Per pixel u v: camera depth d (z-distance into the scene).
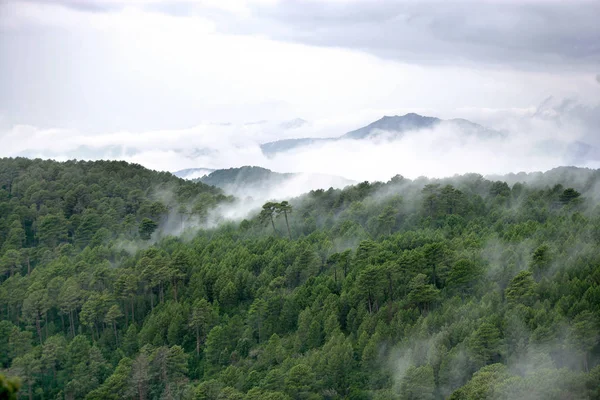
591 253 114.56
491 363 92.81
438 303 112.75
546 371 80.62
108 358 125.25
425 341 98.12
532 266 114.06
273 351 110.00
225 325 122.94
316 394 96.12
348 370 100.56
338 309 117.06
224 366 115.25
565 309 96.81
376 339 103.00
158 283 140.38
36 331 138.62
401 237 144.25
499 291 110.25
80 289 141.50
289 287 137.38
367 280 114.69
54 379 119.38
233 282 138.00
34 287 142.00
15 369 113.38
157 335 123.88
